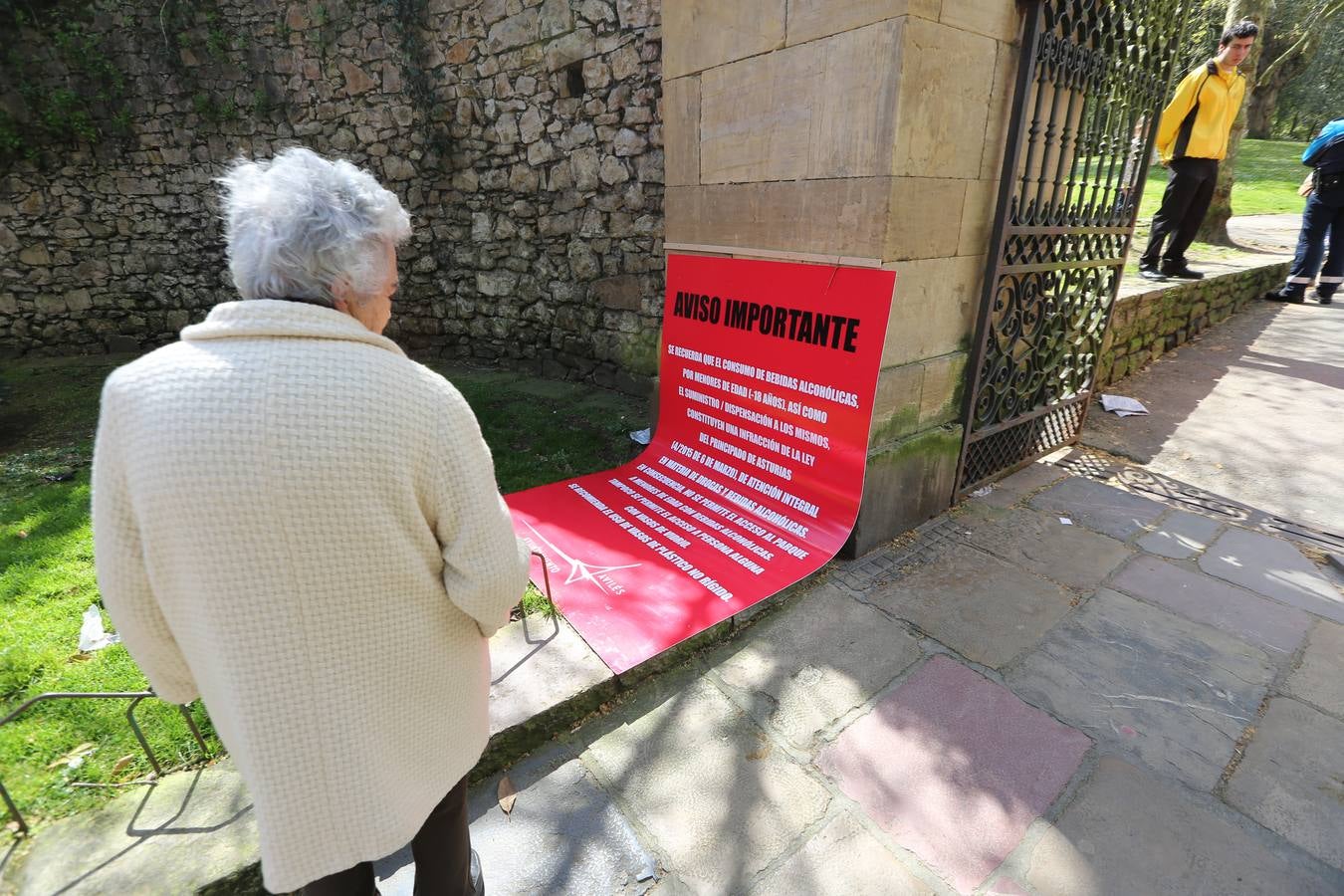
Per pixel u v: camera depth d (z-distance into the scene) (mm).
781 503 2988
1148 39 3068
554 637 2205
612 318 5094
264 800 902
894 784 1735
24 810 1544
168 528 775
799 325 2785
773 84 2625
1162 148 5289
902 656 2203
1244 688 2023
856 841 1589
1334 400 4406
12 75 6195
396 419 839
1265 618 2342
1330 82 18625
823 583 2613
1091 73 2811
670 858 1565
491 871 1540
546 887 1504
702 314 3311
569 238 5152
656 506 3191
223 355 798
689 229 3299
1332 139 6273
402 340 6621
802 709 1998
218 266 6949
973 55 2387
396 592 922
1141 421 4172
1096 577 2598
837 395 2672
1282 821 1601
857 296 2518
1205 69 4938
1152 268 5719
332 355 829
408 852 1569
